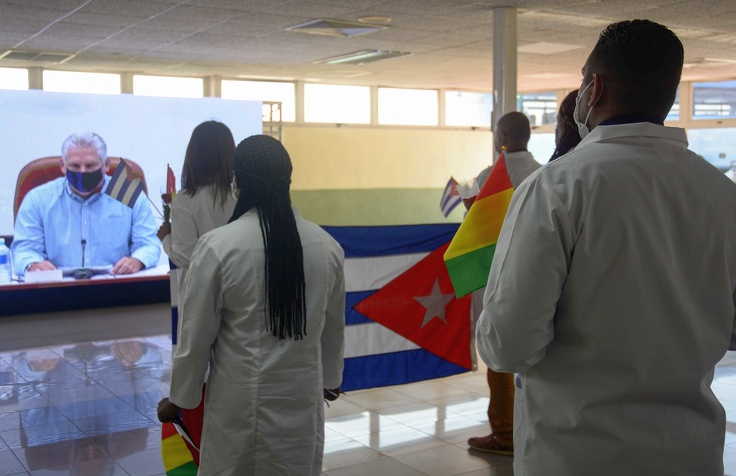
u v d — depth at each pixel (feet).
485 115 50.47
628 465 4.03
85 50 32.12
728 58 34.42
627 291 4.05
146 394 15.55
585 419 4.11
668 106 4.36
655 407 4.10
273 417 6.18
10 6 23.20
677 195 4.14
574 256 4.08
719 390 15.33
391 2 22.81
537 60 35.45
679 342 4.10
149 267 26.61
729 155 42.34
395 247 13.65
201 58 34.81
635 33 4.24
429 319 13.98
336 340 6.95
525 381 4.45
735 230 4.25
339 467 11.34
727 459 11.36
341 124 44.32
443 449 12.07
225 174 9.23
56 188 25.48
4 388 15.94
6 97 24.89
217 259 6.11
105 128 26.21
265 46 31.40
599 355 4.11
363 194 42.29
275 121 40.47
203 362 6.27
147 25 26.48
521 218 4.17
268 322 6.19
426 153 44.39
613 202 4.02
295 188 40.19
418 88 48.01
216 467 6.24
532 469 4.35
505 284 4.12
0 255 24.62
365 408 14.21
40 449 12.30
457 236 9.73
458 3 22.98
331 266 6.63
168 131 27.32
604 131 4.24
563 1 22.47
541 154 48.62
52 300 25.20
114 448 12.35
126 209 26.35
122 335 21.52
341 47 31.73
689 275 4.17
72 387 16.06
